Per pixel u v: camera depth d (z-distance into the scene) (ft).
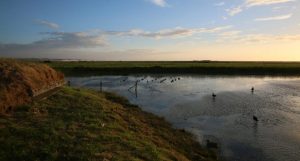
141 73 334.03
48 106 72.90
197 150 67.36
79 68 341.62
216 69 351.25
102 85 211.20
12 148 45.68
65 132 54.29
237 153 67.92
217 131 85.92
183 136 77.15
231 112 113.39
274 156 66.39
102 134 55.72
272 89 189.37
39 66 92.94
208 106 126.00
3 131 51.57
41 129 54.49
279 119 101.65
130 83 225.76
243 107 123.75
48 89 86.43
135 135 61.87
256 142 75.87
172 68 348.59
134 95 161.07
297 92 174.29
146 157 48.42
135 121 78.18
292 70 348.59
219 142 75.61
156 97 153.58
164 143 64.69
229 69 353.10
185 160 55.88
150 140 62.39
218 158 64.23
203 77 292.61
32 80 79.00
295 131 86.07
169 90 184.44
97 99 94.79
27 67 83.25
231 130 87.10
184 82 238.68
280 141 76.79
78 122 61.93
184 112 112.98
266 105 128.77
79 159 43.60
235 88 195.83
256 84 224.33
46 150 45.80
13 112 63.57
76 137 52.54
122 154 47.47
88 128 58.75
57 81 98.99
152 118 93.56
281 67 361.51
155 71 345.72
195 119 101.14
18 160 42.55
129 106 110.63
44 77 88.53
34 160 42.70
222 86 208.85
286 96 157.07
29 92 73.72
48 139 50.16
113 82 232.94
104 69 340.18
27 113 63.93
